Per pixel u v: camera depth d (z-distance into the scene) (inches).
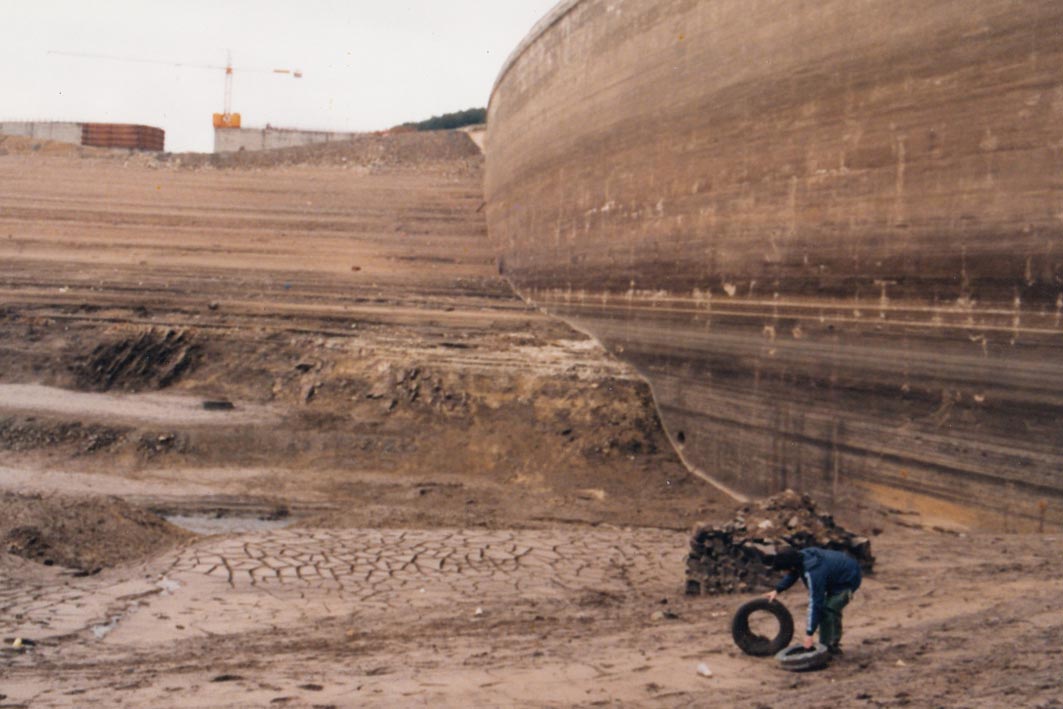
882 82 576.4
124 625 398.9
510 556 574.2
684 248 804.6
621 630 382.3
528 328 1044.5
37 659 335.3
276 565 532.1
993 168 503.2
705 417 781.9
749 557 452.1
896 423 568.1
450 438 876.0
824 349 628.4
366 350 994.1
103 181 1568.7
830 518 468.4
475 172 1861.5
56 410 888.3
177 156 1941.4
